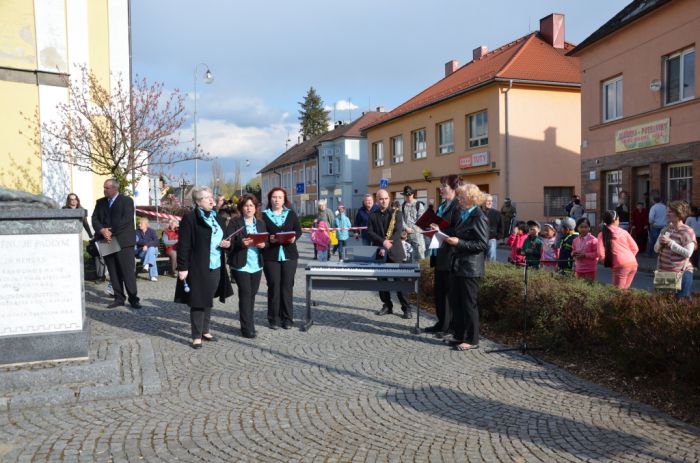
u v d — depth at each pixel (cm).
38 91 1549
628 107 1945
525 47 2780
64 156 1579
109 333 778
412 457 396
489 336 754
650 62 1833
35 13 1541
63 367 549
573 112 2617
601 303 625
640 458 385
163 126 1656
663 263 720
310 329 806
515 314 734
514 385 544
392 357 653
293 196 6256
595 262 830
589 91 2152
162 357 659
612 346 587
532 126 2559
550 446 407
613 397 504
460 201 679
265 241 748
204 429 449
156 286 1246
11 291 565
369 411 483
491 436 427
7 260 563
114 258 971
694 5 1648
